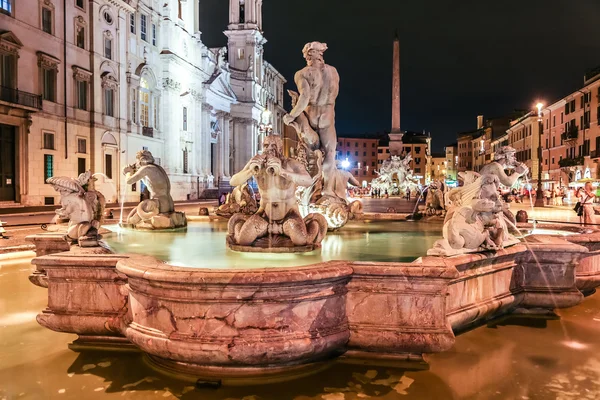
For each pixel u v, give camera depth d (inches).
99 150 1395.2
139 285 169.8
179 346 159.9
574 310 254.5
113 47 1464.1
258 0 2842.0
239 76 2723.9
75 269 190.7
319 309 169.3
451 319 193.9
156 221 363.9
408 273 171.0
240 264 208.1
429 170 4785.9
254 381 163.3
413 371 172.6
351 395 154.4
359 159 4820.4
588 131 1862.7
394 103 2084.2
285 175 235.1
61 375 168.6
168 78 1793.8
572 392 156.7
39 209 1082.1
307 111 361.4
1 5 1053.2
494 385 161.6
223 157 2509.8
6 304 262.4
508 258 227.8
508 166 259.6
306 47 358.9
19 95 1100.5
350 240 306.8
